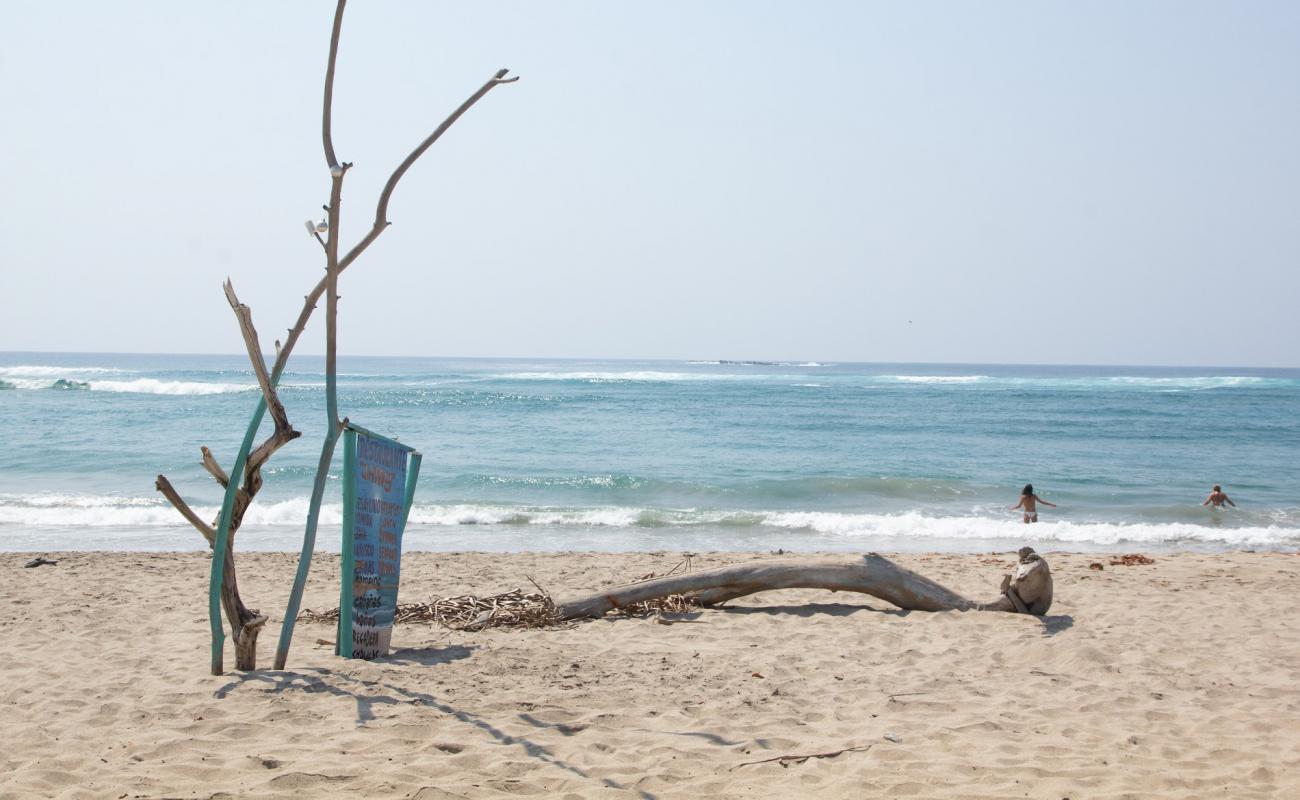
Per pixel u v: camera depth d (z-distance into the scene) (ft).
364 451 23.30
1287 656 25.18
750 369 590.14
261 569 40.04
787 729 18.81
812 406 187.32
